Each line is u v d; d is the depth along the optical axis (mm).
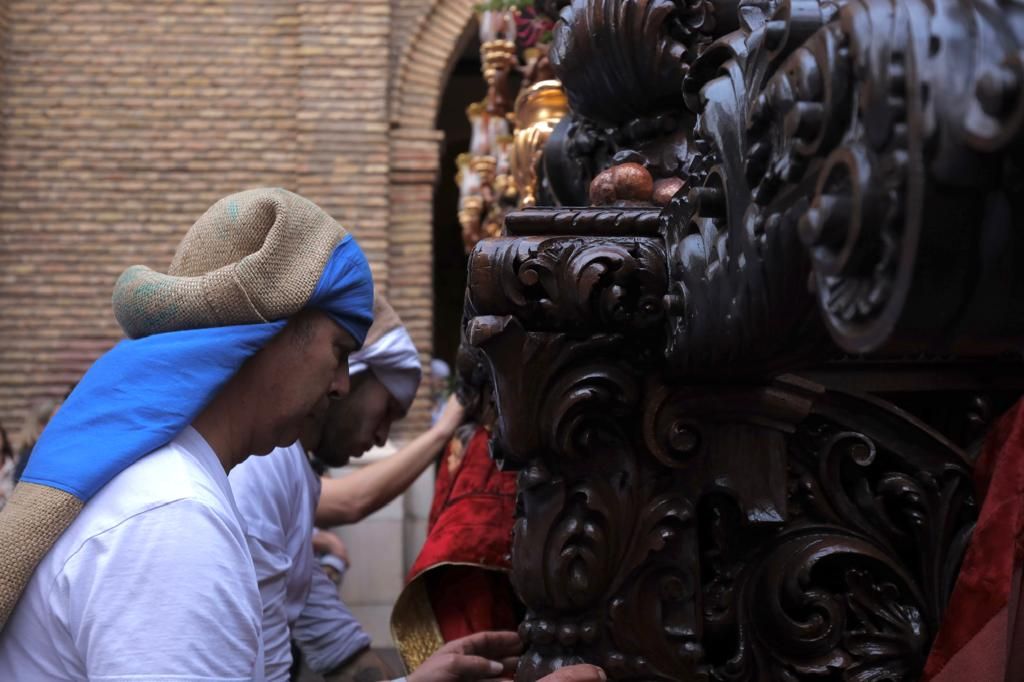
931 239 482
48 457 1044
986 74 441
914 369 1258
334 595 2389
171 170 8727
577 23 1311
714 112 812
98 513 1010
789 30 601
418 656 1735
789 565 1122
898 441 1184
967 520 1184
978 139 448
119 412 1051
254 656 1032
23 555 990
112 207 8656
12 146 8641
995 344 525
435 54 9055
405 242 8797
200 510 1019
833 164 523
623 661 1074
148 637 962
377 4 8938
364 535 7203
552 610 1085
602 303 1032
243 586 1028
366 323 1206
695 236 939
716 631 1118
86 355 8492
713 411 1084
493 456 1127
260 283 1104
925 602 1162
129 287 1130
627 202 1207
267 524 1744
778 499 1098
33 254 8562
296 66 8883
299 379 1159
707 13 1271
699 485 1094
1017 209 475
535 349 1050
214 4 8922
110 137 8719
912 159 468
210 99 8812
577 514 1074
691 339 946
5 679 1003
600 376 1055
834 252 521
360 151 8766
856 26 516
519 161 2125
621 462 1084
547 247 1047
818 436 1163
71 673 998
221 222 1151
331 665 2344
